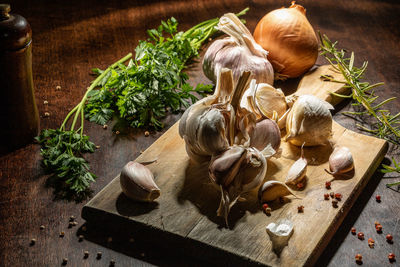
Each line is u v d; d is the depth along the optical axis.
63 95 0.85
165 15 1.05
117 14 1.05
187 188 0.69
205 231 0.64
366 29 1.02
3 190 0.70
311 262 0.62
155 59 0.82
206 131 0.66
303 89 0.85
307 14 1.06
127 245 0.65
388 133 0.79
